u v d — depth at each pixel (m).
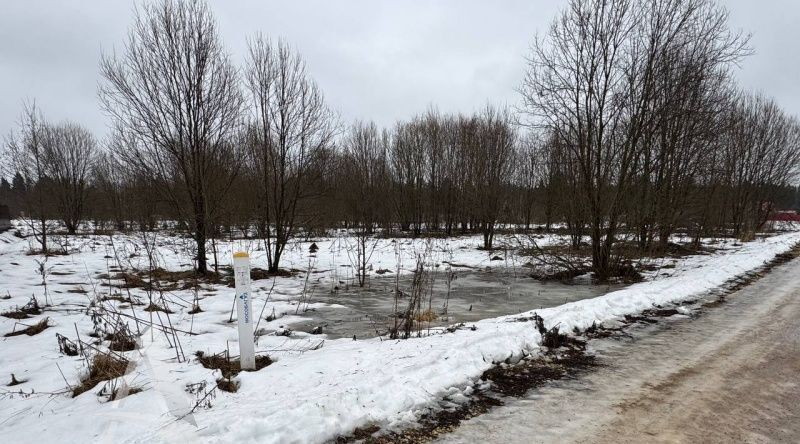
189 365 5.25
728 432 3.88
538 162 24.58
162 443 3.22
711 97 16.36
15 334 6.75
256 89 13.81
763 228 35.34
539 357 5.88
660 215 14.06
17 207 30.11
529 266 14.73
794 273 13.56
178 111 12.81
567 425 4.01
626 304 8.58
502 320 7.40
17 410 4.14
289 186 14.50
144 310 8.53
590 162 13.15
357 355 5.38
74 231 29.22
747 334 7.01
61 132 30.78
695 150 16.59
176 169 13.42
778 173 32.28
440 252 20.42
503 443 3.70
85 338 6.58
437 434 3.84
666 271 14.10
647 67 12.44
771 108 29.98
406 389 4.46
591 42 12.65
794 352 6.09
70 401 4.34
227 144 14.10
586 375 5.28
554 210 19.80
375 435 3.77
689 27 12.84
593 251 13.41
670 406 4.41
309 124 14.12
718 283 11.54
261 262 16.77
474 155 24.50
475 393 4.72
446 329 7.02
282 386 4.45
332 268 15.70
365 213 30.97
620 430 3.92
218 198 13.87
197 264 15.67
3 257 17.19
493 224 22.19
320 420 3.71
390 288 12.12
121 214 22.98
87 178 32.91
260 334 7.28
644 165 13.07
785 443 3.69
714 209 23.80
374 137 32.72
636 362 5.74
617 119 12.46
